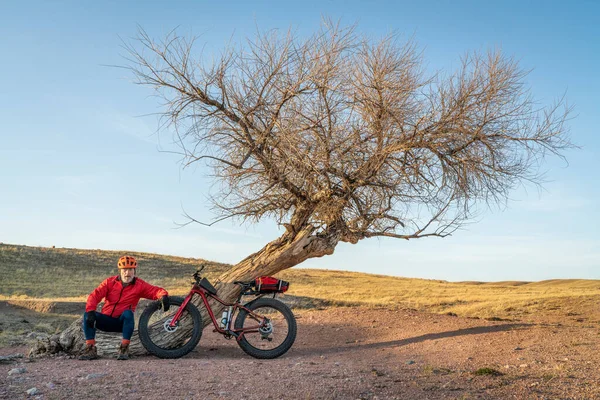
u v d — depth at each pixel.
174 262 52.06
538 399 4.97
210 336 11.37
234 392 5.21
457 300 28.61
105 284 7.96
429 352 8.67
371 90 9.08
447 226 10.34
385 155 9.12
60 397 4.80
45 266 43.75
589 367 6.57
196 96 8.51
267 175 9.40
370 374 6.38
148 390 5.21
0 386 5.25
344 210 10.63
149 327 8.53
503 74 9.09
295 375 6.23
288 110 8.90
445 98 9.20
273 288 8.63
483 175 9.54
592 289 40.84
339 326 12.68
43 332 13.52
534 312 21.81
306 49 8.66
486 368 6.50
